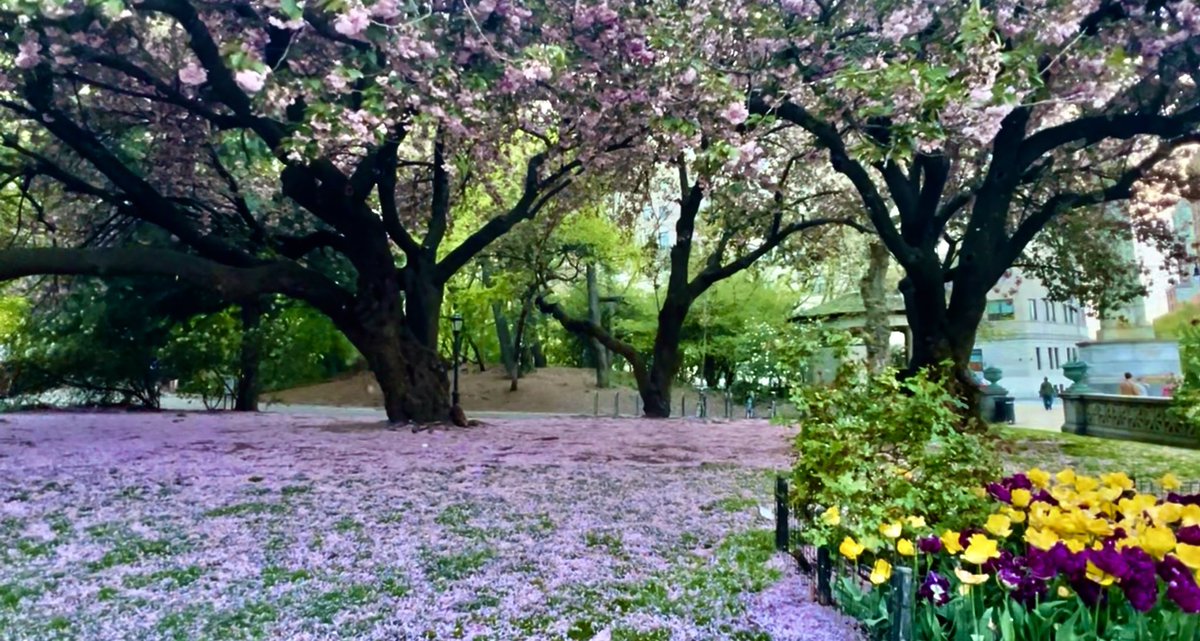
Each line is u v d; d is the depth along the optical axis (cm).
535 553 378
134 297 1504
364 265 1000
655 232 1775
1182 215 1628
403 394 1034
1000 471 343
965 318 1003
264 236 1152
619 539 407
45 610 295
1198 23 721
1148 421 966
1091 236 1313
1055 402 2436
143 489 549
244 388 1647
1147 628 204
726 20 675
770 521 450
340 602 304
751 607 297
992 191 992
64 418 1252
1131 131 901
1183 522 234
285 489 550
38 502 501
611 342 1611
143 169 1189
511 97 705
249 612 293
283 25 518
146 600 307
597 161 989
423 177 1195
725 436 984
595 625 280
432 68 611
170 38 864
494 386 2325
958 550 242
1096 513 259
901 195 1064
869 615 255
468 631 275
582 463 695
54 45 706
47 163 946
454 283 2239
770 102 737
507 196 1492
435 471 637
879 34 723
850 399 345
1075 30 686
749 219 1353
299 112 741
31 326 1572
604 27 679
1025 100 726
